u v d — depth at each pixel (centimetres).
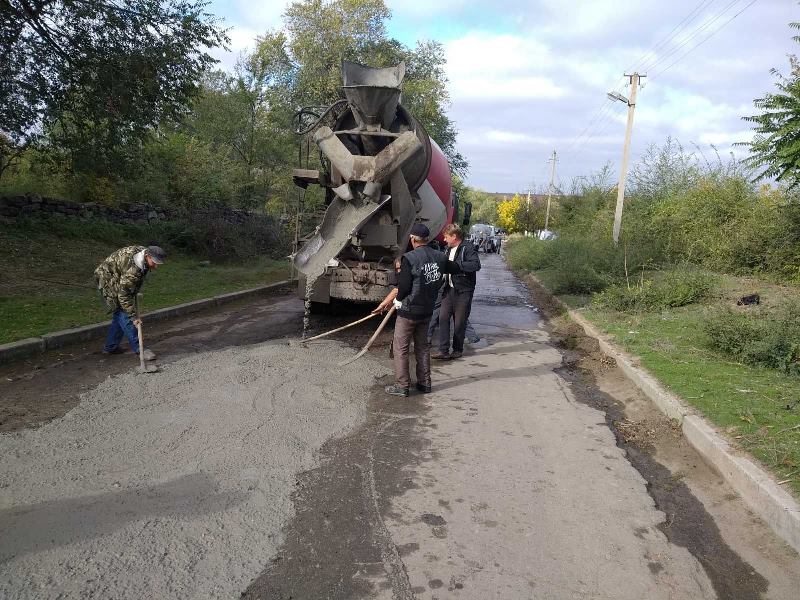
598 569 318
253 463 424
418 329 625
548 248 2258
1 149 1494
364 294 868
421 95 2945
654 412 584
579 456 474
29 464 402
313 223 914
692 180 1972
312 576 302
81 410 510
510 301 1486
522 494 404
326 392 596
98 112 1402
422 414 566
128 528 330
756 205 1506
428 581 302
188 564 302
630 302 1149
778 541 353
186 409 523
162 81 1436
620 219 2023
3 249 1281
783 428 487
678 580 312
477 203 9275
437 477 426
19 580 280
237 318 1017
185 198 2038
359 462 447
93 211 1666
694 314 1027
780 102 1079
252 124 2739
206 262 1683
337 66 2884
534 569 316
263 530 339
